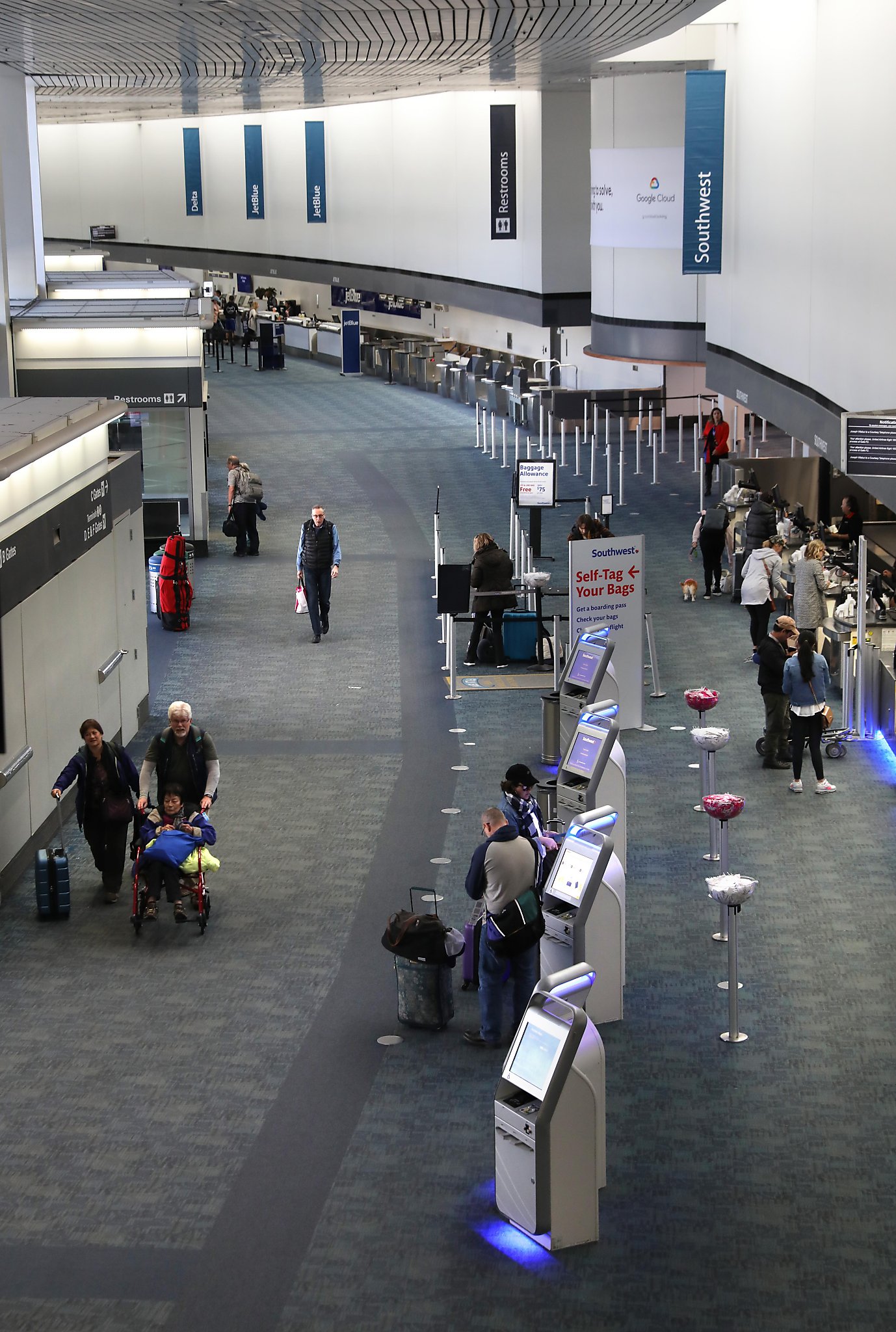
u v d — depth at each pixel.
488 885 8.34
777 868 10.91
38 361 21.48
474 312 41.41
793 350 19.48
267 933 10.01
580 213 33.78
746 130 21.98
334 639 17.58
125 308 22.97
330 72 25.31
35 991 9.20
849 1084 7.97
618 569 13.83
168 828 10.15
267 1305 6.25
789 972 9.30
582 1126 6.61
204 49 21.00
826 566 17.28
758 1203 6.93
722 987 9.12
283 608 19.08
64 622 11.93
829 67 17.30
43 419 11.75
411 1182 7.15
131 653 14.06
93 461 12.80
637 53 23.58
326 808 12.27
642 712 14.26
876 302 15.44
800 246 18.95
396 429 34.19
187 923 10.20
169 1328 6.11
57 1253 6.61
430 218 40.19
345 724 14.48
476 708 14.95
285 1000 9.06
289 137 48.41
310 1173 7.23
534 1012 6.89
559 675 15.25
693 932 9.89
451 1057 8.38
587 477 27.67
